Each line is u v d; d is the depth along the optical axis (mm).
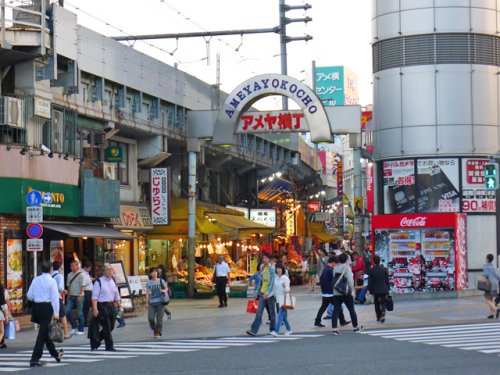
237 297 38188
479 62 36469
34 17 27188
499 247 34875
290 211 59375
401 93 36750
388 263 33812
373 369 15328
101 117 32062
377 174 37750
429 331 22328
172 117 37969
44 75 27453
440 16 36344
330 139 36719
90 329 19734
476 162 36219
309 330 23266
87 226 30688
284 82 36844
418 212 36406
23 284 26828
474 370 15047
